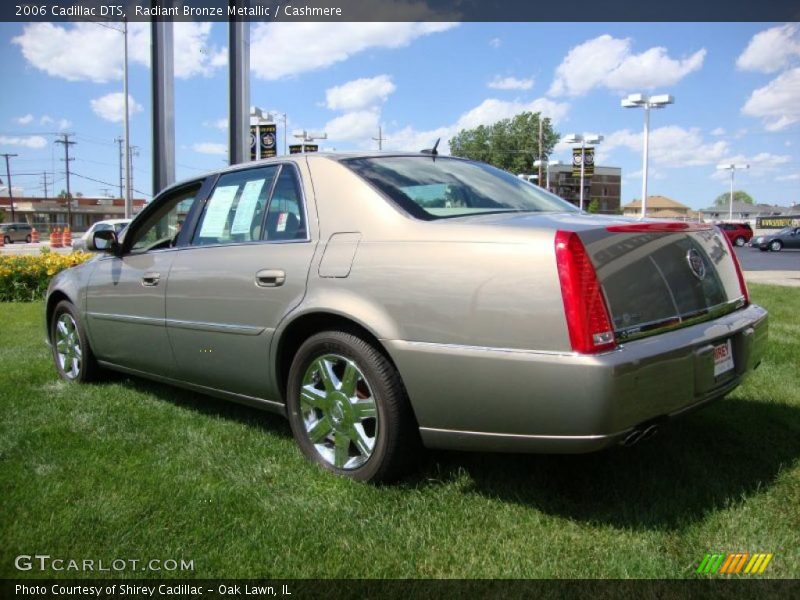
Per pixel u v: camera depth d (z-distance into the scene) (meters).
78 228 98.19
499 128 90.19
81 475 3.09
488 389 2.54
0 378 5.02
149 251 4.17
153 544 2.49
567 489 2.88
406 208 2.98
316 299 3.03
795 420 3.69
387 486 2.93
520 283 2.47
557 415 2.41
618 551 2.38
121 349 4.39
